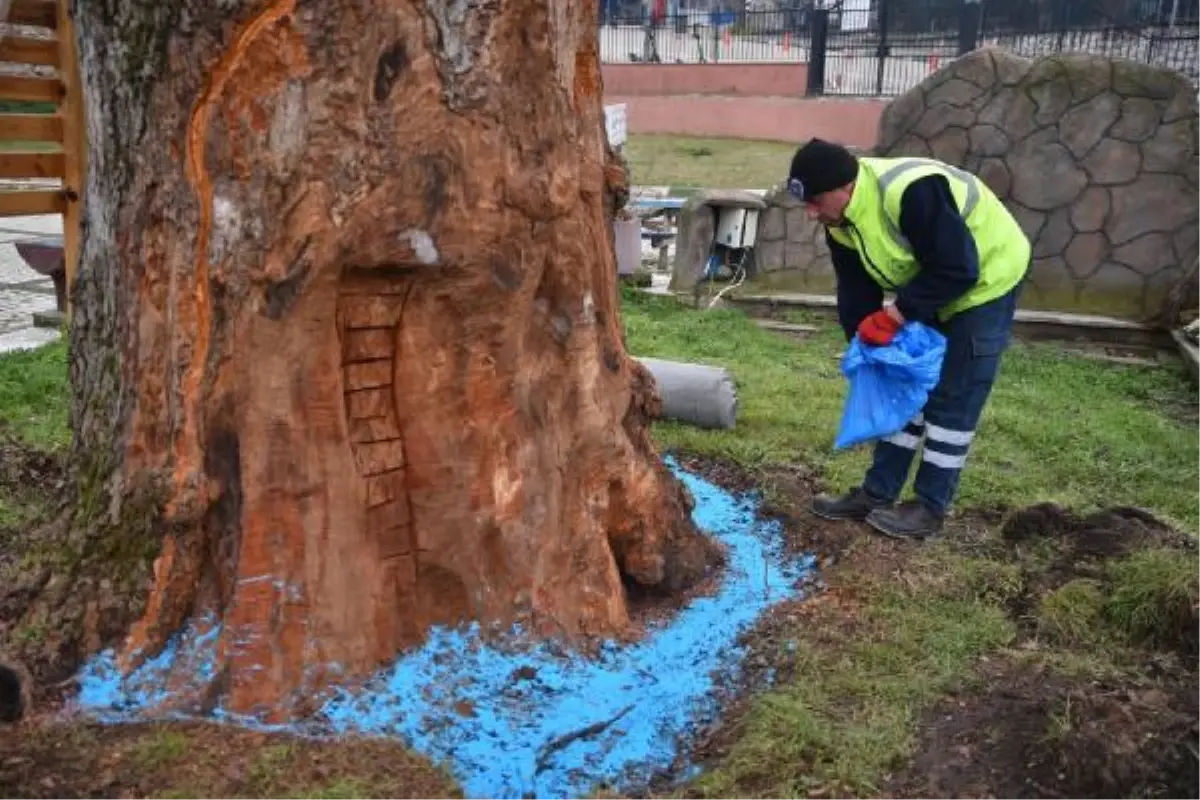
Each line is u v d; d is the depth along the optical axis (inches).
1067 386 293.4
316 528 112.5
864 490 177.3
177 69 104.8
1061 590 142.1
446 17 106.0
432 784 101.1
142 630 113.2
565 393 131.0
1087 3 764.6
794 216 381.7
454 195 110.3
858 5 989.8
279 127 102.2
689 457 215.5
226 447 111.2
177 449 112.3
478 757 111.0
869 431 161.0
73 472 126.8
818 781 105.3
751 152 805.2
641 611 145.4
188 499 111.3
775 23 1057.5
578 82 128.2
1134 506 189.9
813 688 122.4
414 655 121.7
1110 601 137.6
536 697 121.1
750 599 151.1
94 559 118.1
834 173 151.1
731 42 1063.0
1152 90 338.6
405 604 123.0
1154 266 346.9
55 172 277.7
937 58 824.3
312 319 107.7
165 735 102.9
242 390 108.3
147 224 112.1
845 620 142.2
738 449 215.5
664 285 422.3
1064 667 125.3
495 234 115.0
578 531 134.0
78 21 115.6
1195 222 339.9
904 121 369.4
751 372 286.7
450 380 119.7
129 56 108.3
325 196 103.8
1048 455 225.3
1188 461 225.3
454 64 107.3
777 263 386.9
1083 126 347.3
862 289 170.7
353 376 115.9
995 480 202.4
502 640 125.6
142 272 113.7
